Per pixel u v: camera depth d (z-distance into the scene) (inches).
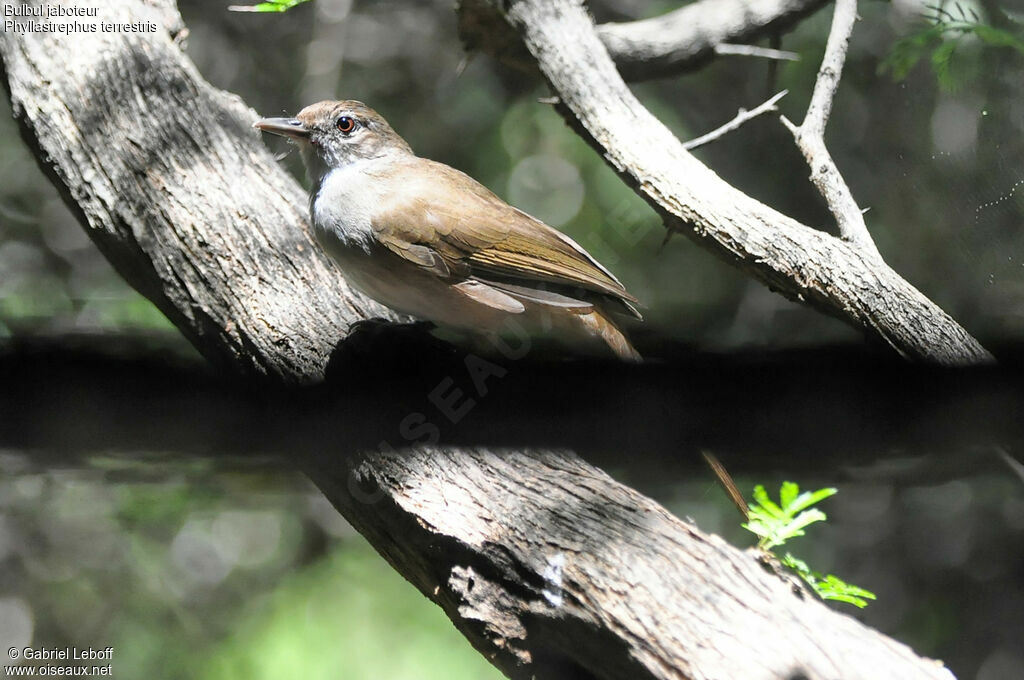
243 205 381.7
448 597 283.7
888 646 255.9
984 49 479.2
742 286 701.3
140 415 260.7
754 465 291.7
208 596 723.4
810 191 715.4
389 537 303.4
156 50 421.4
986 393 236.8
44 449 259.0
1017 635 705.6
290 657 636.1
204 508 732.7
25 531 710.5
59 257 717.3
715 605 257.6
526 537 275.7
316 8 771.4
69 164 386.3
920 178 547.5
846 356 241.3
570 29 445.1
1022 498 714.8
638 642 252.4
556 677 270.2
